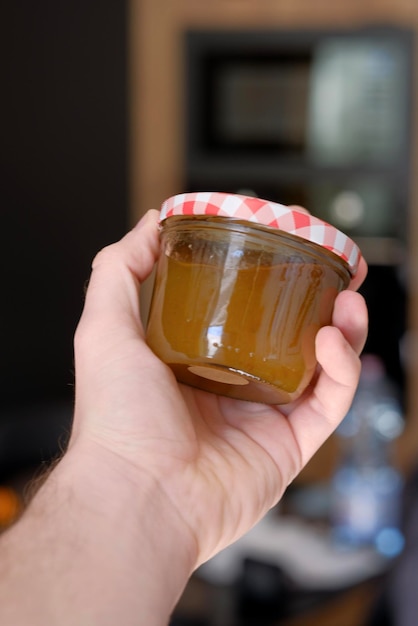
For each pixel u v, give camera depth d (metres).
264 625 0.58
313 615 0.60
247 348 0.33
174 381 0.35
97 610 0.29
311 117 1.31
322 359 0.34
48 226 1.39
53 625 0.28
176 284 0.35
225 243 0.34
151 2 1.33
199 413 0.39
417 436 1.32
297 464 0.39
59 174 1.38
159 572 0.32
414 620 0.59
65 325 1.40
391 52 1.29
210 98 1.33
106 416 0.35
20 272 1.40
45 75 1.36
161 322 0.35
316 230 0.33
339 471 0.81
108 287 0.37
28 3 1.35
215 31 1.32
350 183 1.32
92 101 1.36
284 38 1.31
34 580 0.29
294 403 0.39
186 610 0.60
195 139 1.34
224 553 0.64
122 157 1.37
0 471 0.94
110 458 0.34
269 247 0.33
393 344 1.33
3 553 0.30
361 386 0.94
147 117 1.35
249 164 1.33
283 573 0.60
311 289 0.34
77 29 1.35
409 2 1.29
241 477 0.37
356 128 1.31
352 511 0.71
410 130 1.30
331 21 1.30
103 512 0.32
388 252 1.32
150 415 0.35
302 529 0.71
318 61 1.31
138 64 1.35
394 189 1.31
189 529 0.34
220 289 0.33
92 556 0.31
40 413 1.06
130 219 1.38
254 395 0.37
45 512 0.32
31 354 1.41
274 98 1.32
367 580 0.64
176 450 0.35
